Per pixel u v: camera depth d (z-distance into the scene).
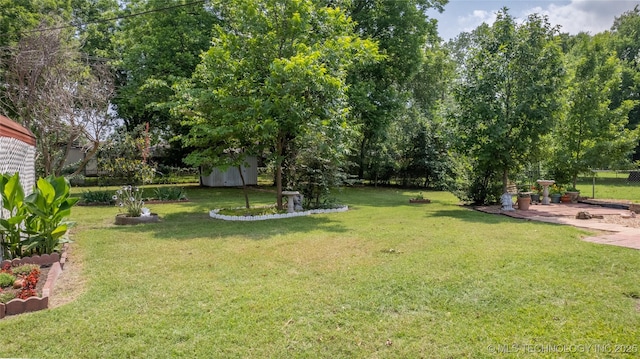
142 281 4.67
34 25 13.82
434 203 14.19
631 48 31.72
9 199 5.36
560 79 10.95
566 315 3.56
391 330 3.33
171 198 14.33
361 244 6.59
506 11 11.34
